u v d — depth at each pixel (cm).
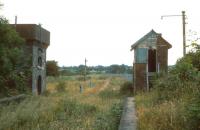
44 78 4316
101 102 2670
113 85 6062
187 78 1989
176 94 1748
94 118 1712
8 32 2970
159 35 4112
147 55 4097
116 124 1519
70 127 1484
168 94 1848
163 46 4103
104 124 1473
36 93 3831
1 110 1862
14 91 3089
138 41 4109
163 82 2122
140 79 3997
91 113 1966
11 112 1794
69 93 3991
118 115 1794
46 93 4025
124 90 4041
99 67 17100
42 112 1845
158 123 1144
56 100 2416
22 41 3278
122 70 15600
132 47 4144
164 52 4097
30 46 3788
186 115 1018
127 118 1569
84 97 3284
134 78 4009
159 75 2889
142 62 4056
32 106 1997
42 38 4066
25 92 3316
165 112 1222
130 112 1816
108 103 2556
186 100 1290
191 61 2131
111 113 1830
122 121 1474
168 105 1366
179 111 1155
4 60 2895
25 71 3638
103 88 5031
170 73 2308
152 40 4119
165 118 1142
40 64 4156
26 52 3766
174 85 1948
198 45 1595
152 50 4169
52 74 7700
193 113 952
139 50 4122
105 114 1809
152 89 2817
